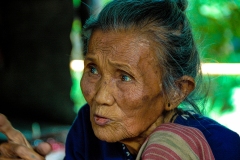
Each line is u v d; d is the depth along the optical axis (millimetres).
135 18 1273
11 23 5184
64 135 4660
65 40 5199
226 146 1475
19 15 5145
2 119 1415
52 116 5352
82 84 1329
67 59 5270
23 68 5305
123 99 1260
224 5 5250
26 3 5102
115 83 1267
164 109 1375
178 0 1453
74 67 5652
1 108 5434
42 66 5270
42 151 1407
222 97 4801
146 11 1293
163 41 1290
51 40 5203
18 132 1441
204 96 1572
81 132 1688
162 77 1308
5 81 5367
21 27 5172
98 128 1293
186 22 1399
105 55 1261
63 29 5164
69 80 5340
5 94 5398
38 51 5242
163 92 1324
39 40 5215
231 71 4500
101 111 1269
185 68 1378
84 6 4902
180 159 1205
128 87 1260
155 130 1292
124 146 1521
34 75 5305
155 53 1279
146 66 1268
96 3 4875
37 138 4461
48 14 5105
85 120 1673
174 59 1323
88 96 1313
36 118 5379
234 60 5301
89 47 1309
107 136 1288
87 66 1324
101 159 1613
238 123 4719
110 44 1265
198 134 1289
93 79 1312
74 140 1699
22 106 5398
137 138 1415
